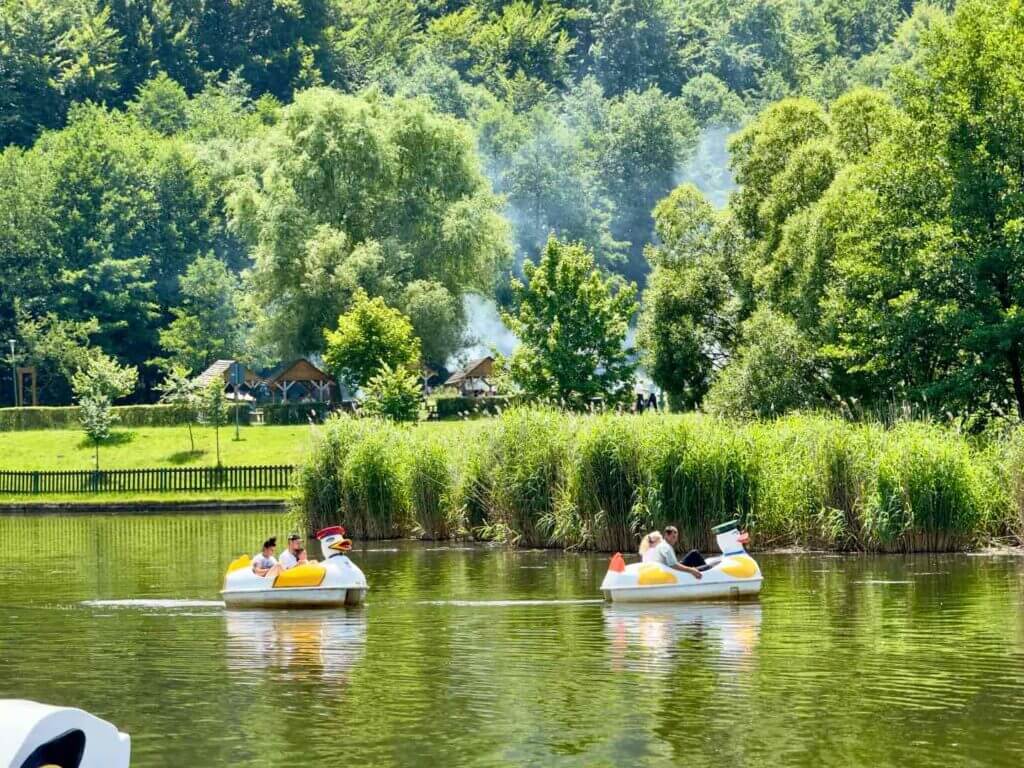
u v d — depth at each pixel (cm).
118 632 2830
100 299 13038
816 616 2886
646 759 1780
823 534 4109
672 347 6819
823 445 4144
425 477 4809
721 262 6925
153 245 13975
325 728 1961
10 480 7431
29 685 2278
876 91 6812
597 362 7094
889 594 3188
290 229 10038
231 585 3195
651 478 4112
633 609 3034
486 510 4712
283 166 10362
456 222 10231
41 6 18700
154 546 4897
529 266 7169
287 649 2594
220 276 12462
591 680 2252
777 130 6869
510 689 2192
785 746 1833
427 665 2405
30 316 12475
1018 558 3859
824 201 5869
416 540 4819
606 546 4228
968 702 2066
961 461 4028
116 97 19350
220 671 2381
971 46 5362
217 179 15025
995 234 5194
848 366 5581
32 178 13650
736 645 2550
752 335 5884
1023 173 5294
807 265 5850
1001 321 5097
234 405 8856
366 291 9831
